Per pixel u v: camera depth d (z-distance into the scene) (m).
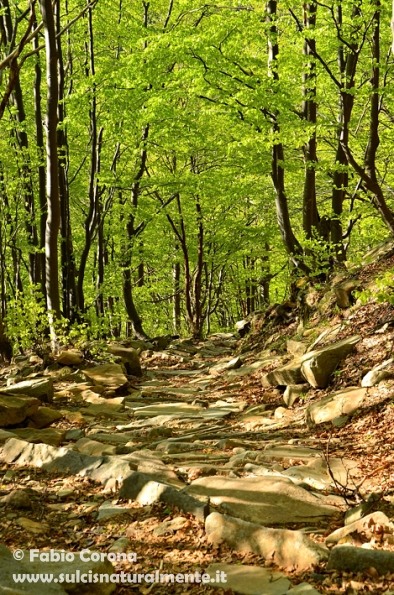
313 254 15.22
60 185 19.94
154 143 18.78
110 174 19.83
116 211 23.33
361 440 7.29
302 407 9.80
